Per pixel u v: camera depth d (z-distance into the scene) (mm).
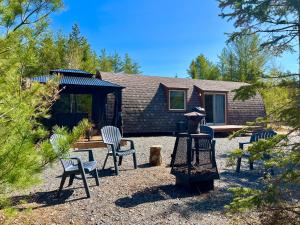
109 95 16203
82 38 31344
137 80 18109
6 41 2896
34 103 2840
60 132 2811
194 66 45375
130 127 16188
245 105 20344
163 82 18641
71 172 5340
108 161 8867
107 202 5023
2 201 2723
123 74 18641
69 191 5668
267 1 2754
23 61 3033
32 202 4984
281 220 2582
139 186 6004
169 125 17328
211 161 5828
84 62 30297
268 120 2686
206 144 5836
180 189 5781
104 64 41656
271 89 2674
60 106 15781
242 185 6094
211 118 19328
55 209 4672
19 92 2824
